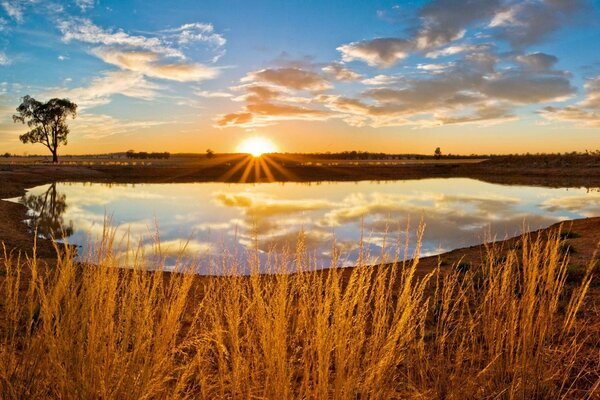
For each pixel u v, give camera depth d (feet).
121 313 8.34
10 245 40.57
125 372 7.77
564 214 70.90
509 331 10.77
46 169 172.35
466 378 10.61
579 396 10.37
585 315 15.21
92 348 7.57
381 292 9.04
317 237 45.78
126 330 8.02
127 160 334.85
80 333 7.75
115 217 63.46
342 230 51.78
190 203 84.48
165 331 8.07
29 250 39.24
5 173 145.28
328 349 7.77
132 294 8.27
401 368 11.99
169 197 97.45
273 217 64.08
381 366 8.36
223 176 181.57
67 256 8.35
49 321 7.80
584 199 96.27
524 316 10.62
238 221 59.06
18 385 8.00
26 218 61.82
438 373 10.73
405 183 158.92
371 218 63.98
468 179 185.37
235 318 8.51
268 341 8.05
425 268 28.50
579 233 40.45
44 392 8.05
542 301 10.87
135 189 121.60
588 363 11.66
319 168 234.99
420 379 11.21
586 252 28.81
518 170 215.72
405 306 8.79
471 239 48.34
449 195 105.81
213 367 10.80
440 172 227.40
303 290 8.80
